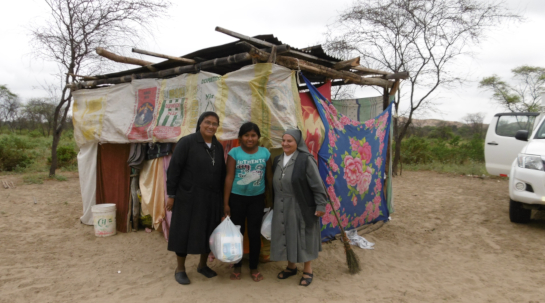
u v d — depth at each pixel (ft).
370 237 17.15
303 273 11.97
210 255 13.94
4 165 38.83
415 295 11.08
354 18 37.09
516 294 11.08
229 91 13.19
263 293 11.09
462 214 21.62
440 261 14.20
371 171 18.13
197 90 14.30
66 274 12.66
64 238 16.90
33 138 82.89
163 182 16.63
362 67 16.93
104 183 18.89
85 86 19.84
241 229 11.96
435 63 36.27
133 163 17.30
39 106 112.78
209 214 11.43
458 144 54.90
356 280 12.24
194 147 11.27
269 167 12.09
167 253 14.94
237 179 11.51
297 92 13.23
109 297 10.82
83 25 31.27
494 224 19.21
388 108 19.45
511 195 17.87
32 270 12.97
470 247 15.81
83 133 18.35
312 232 11.54
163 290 11.30
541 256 14.43
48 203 24.09
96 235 17.10
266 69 12.34
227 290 11.27
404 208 23.38
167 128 14.92
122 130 16.46
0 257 14.29
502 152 27.99
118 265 13.58
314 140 15.34
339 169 15.88
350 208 16.93
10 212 21.58
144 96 16.38
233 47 13.50
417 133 95.86
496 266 13.55
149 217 17.75
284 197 11.42
